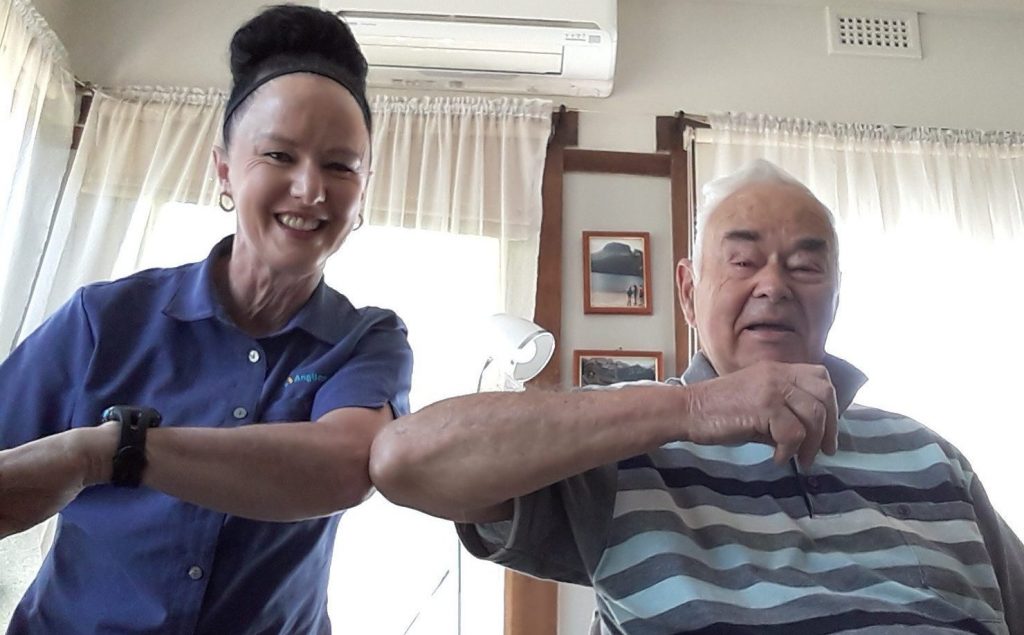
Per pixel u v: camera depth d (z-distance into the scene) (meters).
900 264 2.45
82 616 0.95
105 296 1.03
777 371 0.82
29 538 1.87
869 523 1.03
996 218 2.54
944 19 2.87
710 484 1.03
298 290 1.06
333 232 1.02
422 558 2.10
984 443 2.26
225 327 1.03
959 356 2.35
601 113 2.61
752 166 1.29
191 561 0.94
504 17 2.48
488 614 2.12
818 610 0.92
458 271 2.35
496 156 2.48
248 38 1.03
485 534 0.93
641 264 2.43
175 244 2.33
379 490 0.86
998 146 2.62
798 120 2.58
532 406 0.83
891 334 2.36
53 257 2.28
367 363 1.01
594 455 0.80
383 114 2.50
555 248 2.42
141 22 2.68
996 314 2.41
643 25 2.75
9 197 2.21
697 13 2.79
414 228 2.39
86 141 2.43
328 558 1.10
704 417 0.80
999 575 1.10
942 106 2.73
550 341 1.93
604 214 2.49
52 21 2.56
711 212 1.24
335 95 1.01
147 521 0.95
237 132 1.03
